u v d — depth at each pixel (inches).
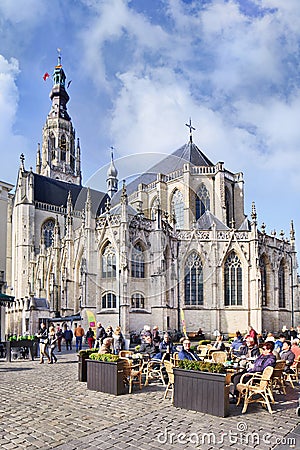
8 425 434.0
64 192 3528.5
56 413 483.8
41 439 387.5
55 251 2367.1
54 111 4699.8
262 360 558.9
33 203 3152.1
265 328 2079.2
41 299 2069.4
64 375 800.9
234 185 2652.6
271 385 586.2
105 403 536.1
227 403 479.2
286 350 707.4
